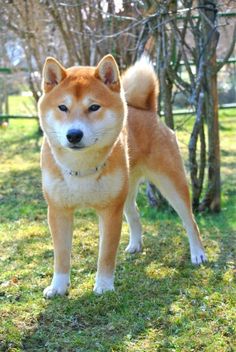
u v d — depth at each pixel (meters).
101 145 1.69
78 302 1.73
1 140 4.70
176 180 1.98
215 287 1.82
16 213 2.54
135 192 2.07
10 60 5.18
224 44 4.20
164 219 2.46
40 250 2.11
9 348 1.54
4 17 3.66
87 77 1.69
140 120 1.97
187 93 2.48
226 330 1.60
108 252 1.78
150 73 2.02
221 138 4.60
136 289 1.81
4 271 1.94
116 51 3.18
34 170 3.44
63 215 1.77
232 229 2.33
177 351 1.52
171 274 1.91
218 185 2.54
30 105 6.62
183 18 2.40
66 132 1.63
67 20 3.23
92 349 1.54
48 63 1.70
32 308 1.71
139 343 1.56
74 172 1.71
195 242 2.02
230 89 5.67
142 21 2.29
